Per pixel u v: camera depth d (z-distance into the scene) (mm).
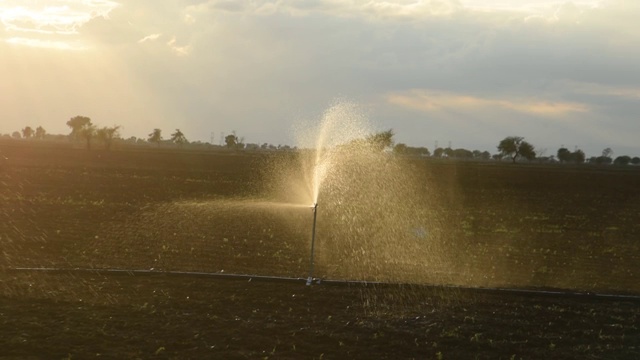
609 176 81250
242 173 54156
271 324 10398
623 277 16297
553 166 128750
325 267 15695
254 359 8781
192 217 24094
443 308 11883
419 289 13172
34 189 33531
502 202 38406
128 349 8969
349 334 10102
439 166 84562
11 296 11352
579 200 42906
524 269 16828
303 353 9148
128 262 15133
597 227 27703
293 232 21219
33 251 16078
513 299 12789
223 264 15414
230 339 9570
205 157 88000
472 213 30766
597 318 11648
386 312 11438
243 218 24188
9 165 51469
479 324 10969
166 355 8805
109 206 26938
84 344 9086
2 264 14391
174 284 12742
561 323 11258
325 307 11609
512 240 22375
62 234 18797
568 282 15328
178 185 40844
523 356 9484
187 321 10359
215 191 37281
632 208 38250
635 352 9805
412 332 10344
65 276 13086
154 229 20609
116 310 10789
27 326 9727
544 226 27328
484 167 93500
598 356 9594
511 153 138125
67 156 73438
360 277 14695
